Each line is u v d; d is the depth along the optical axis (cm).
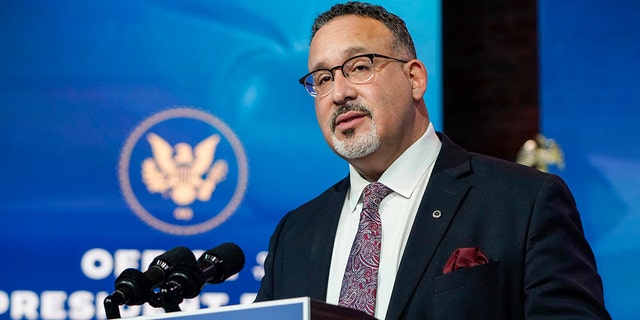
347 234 293
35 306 482
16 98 493
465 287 257
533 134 548
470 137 559
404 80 293
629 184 514
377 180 299
